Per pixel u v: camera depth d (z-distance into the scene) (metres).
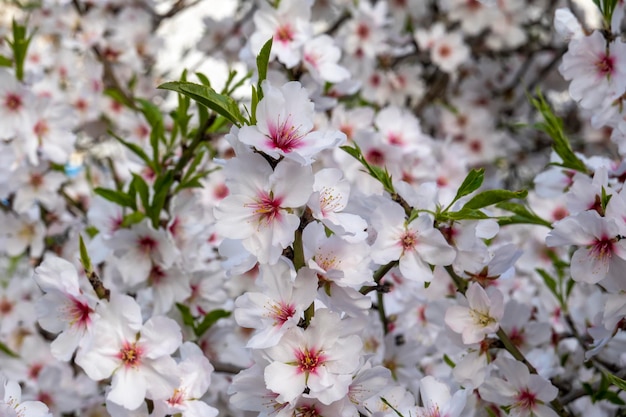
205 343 0.93
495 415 0.81
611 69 0.82
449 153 1.09
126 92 1.31
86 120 1.26
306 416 0.70
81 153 1.45
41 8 1.38
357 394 0.71
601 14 0.83
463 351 0.86
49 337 1.12
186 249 0.90
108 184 1.15
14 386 0.74
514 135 1.74
